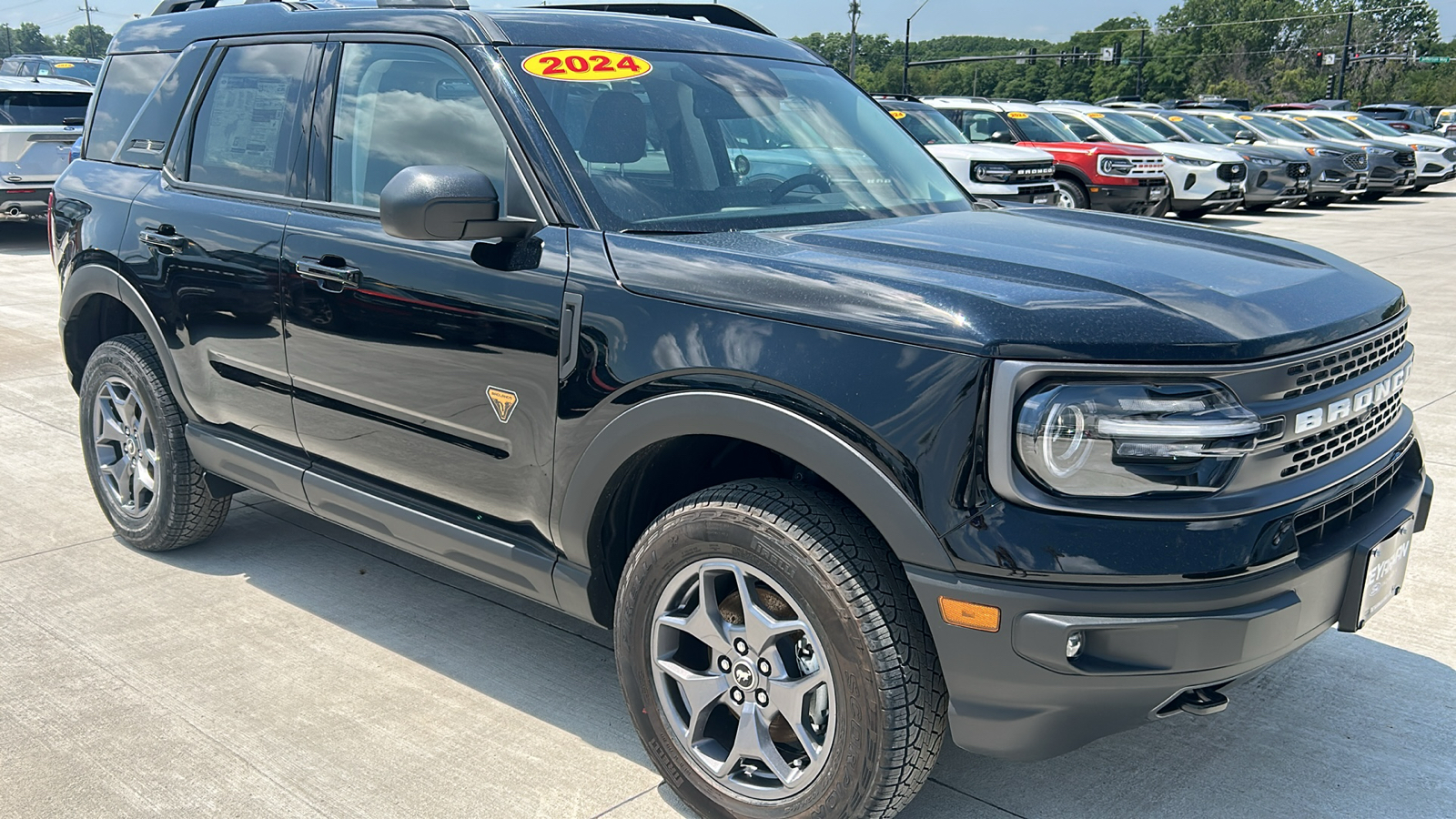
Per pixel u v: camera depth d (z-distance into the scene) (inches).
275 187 135.7
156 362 155.1
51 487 196.1
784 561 91.0
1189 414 83.2
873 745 89.4
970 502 83.4
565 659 135.7
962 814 105.0
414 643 139.0
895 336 86.3
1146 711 87.0
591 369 102.2
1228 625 83.4
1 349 309.3
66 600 150.1
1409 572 157.2
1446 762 113.2
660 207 111.1
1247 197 730.8
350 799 106.9
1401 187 863.7
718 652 98.7
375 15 131.1
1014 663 84.0
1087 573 81.6
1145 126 676.1
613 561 110.3
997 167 485.7
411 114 123.3
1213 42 4923.7
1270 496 86.7
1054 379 82.7
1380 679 128.8
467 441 115.1
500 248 110.2
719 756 101.7
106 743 115.8
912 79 5428.2
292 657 134.9
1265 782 110.0
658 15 151.0
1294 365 88.4
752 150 124.3
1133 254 103.0
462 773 111.6
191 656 134.8
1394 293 107.5
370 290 119.8
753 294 94.0
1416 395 254.8
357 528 132.6
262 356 135.3
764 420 91.1
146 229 149.6
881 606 88.2
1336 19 4707.2
